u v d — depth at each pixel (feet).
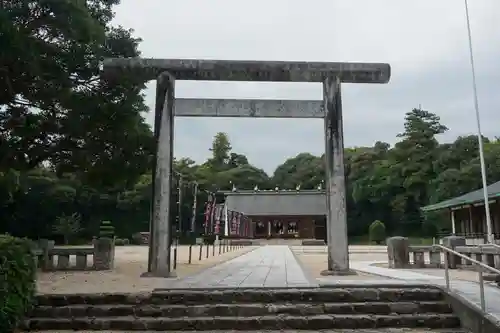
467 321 28.35
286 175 279.90
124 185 59.41
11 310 27.02
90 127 49.26
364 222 213.46
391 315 30.58
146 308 31.30
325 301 32.53
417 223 199.41
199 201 171.73
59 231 156.04
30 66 41.78
